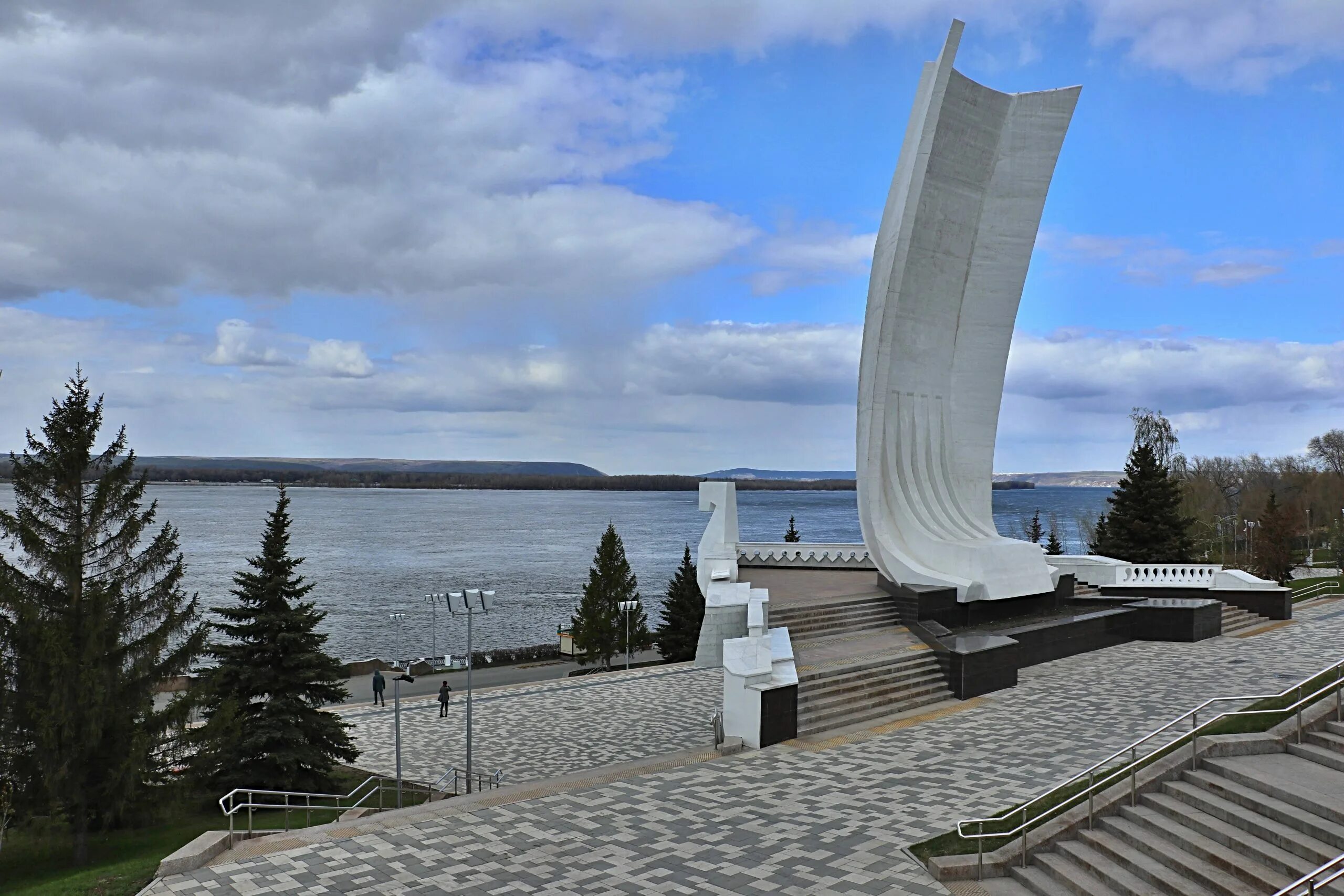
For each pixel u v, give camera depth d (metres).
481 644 71.06
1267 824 9.48
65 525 20.27
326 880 10.12
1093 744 15.42
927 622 23.16
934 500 26.66
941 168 24.97
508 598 94.75
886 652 20.61
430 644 70.69
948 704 18.97
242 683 22.81
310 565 125.38
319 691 23.62
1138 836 10.11
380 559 134.38
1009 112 26.81
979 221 27.17
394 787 22.73
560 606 90.44
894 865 10.40
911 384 26.47
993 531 27.97
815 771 14.22
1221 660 23.22
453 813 12.35
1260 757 11.30
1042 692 19.95
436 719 30.72
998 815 11.88
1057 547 64.56
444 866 10.48
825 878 10.04
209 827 20.28
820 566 34.25
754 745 15.66
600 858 10.66
